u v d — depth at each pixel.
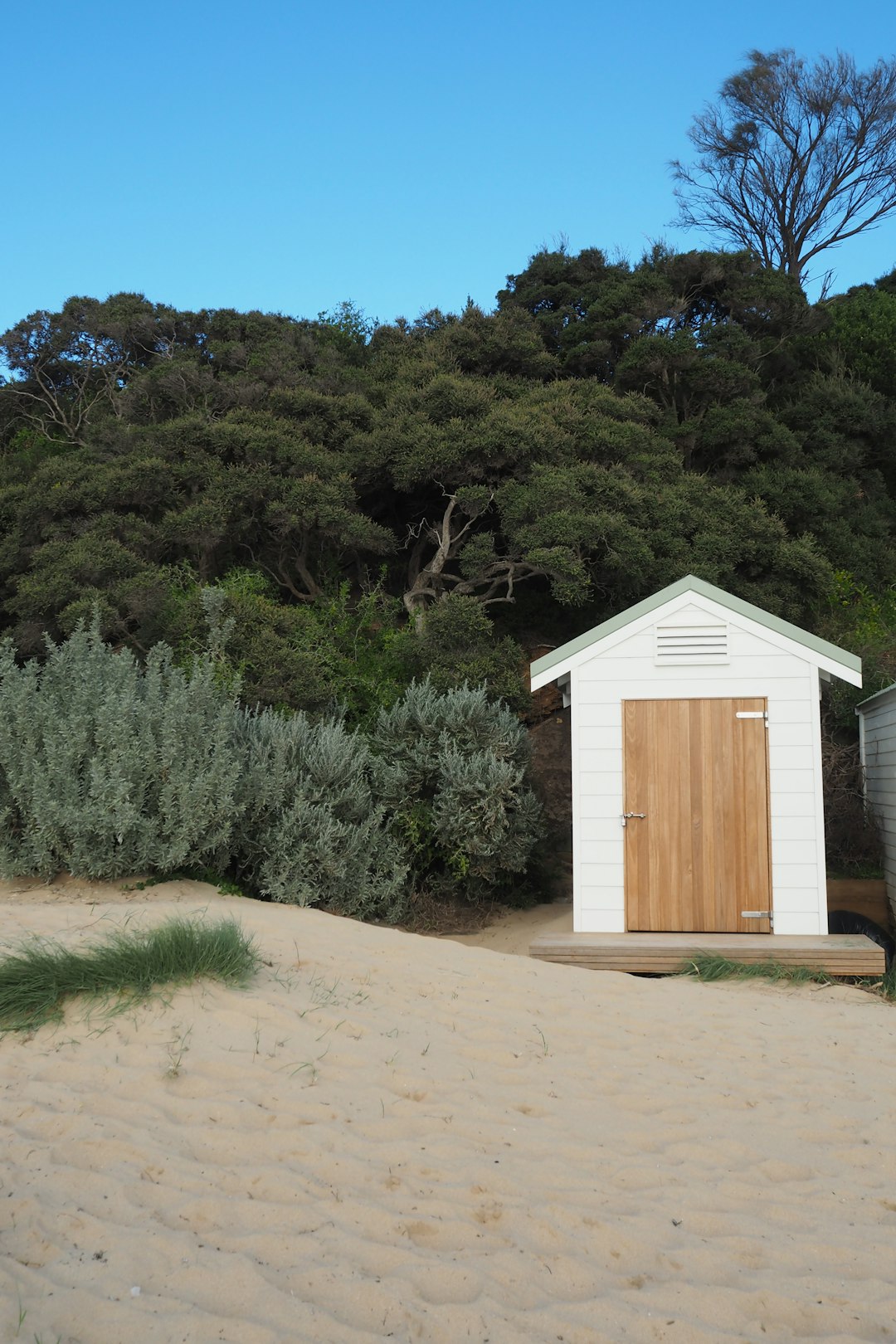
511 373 20.62
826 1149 4.67
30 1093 4.54
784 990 8.29
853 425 22.80
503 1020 6.05
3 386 25.38
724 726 9.97
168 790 9.10
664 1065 5.60
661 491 17.16
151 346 24.66
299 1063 5.00
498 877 11.93
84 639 10.77
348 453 17.42
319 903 10.23
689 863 9.88
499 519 17.16
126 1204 3.69
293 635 14.20
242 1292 3.22
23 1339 2.87
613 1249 3.65
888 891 11.93
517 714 14.11
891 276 30.11
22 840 9.37
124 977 5.57
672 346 20.52
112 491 16.20
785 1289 3.50
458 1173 4.11
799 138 29.94
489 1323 3.17
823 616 18.08
